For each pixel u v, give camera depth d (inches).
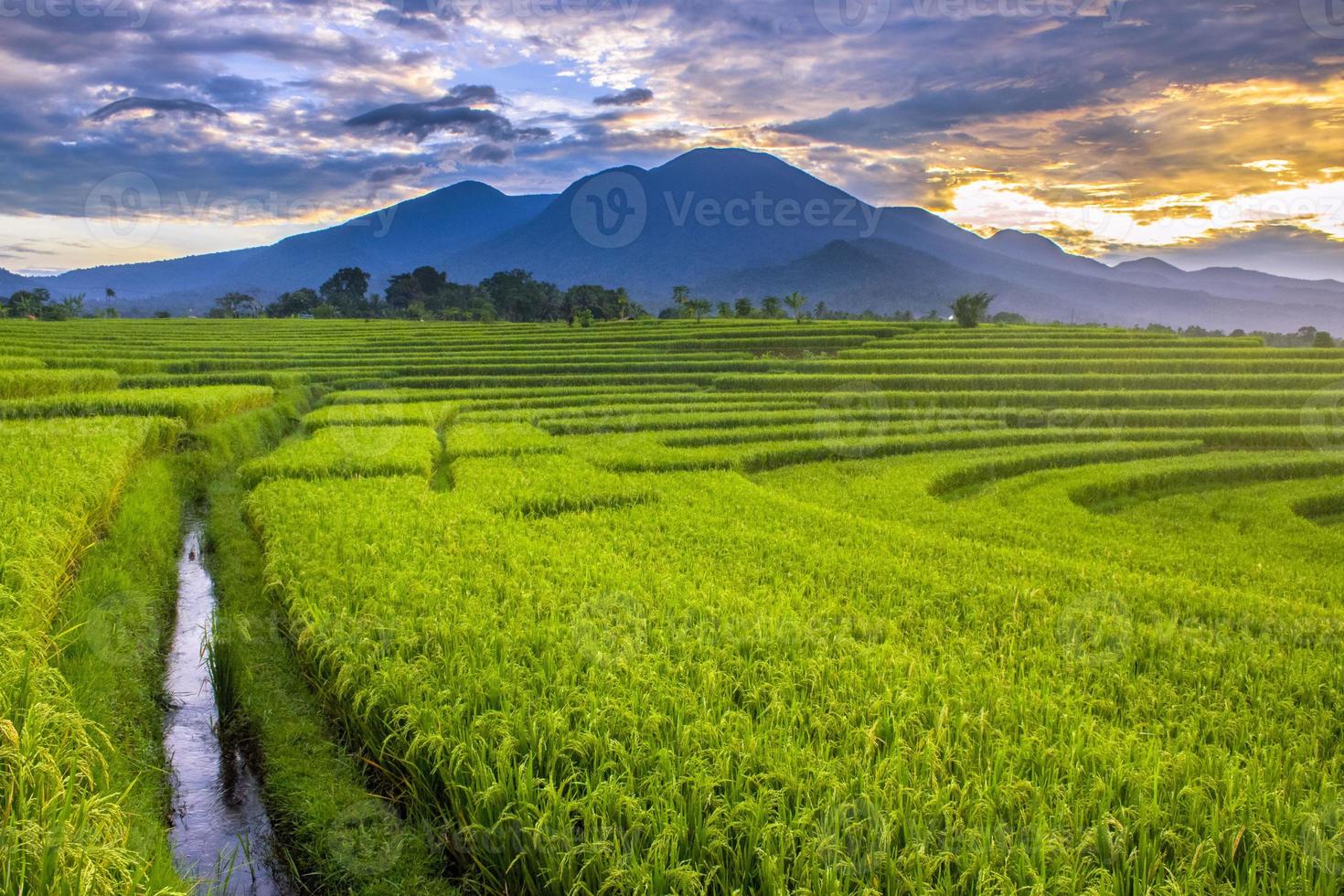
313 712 391.9
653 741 298.2
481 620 406.3
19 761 227.9
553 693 328.8
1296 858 249.0
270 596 520.1
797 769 277.4
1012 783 274.1
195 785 343.0
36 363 1492.4
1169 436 1291.8
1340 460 1119.0
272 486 741.3
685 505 737.0
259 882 287.4
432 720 313.7
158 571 579.2
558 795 260.8
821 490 877.8
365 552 529.7
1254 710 359.6
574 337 2746.1
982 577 545.6
